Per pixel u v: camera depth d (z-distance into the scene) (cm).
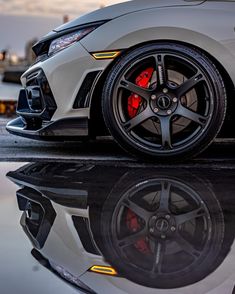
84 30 244
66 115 246
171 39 235
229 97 245
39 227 142
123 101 243
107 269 112
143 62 238
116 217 153
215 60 237
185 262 117
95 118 250
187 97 241
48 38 256
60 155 266
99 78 241
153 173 218
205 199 175
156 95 237
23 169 227
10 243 128
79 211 159
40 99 256
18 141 320
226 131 256
